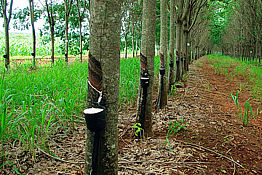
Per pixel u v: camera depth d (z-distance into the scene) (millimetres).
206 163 3340
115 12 2062
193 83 10273
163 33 5824
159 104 6012
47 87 5332
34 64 11078
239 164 3330
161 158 3447
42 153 3355
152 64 4105
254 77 12359
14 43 23734
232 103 6984
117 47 2148
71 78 6992
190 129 4625
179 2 9289
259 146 3975
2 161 3041
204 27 24203
